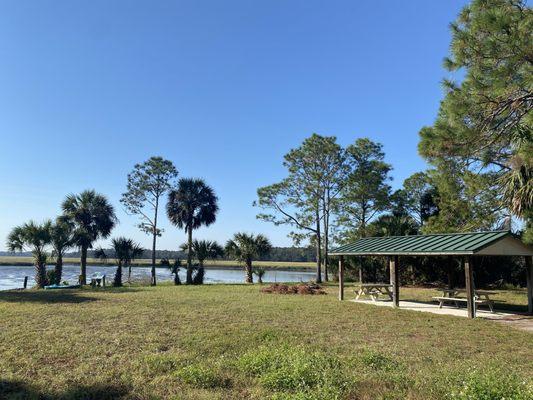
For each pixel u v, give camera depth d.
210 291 19.94
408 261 26.31
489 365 6.38
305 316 11.54
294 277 39.72
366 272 28.48
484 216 17.17
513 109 8.62
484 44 7.94
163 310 12.30
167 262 30.23
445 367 6.23
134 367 6.17
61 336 8.31
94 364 6.35
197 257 29.44
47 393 5.09
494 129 9.00
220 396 4.93
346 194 32.12
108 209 28.14
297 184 31.95
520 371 6.16
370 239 17.59
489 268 24.50
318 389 4.82
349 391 4.91
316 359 6.13
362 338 8.66
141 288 22.36
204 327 9.48
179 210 29.22
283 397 4.66
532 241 11.65
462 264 24.22
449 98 8.70
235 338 8.28
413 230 26.56
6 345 7.51
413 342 8.37
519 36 7.62
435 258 25.33
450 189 15.54
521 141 8.77
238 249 29.55
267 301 15.20
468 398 4.41
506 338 8.90
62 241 25.05
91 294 17.72
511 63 7.72
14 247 24.00
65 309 12.27
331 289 22.72
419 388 5.00
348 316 11.74
